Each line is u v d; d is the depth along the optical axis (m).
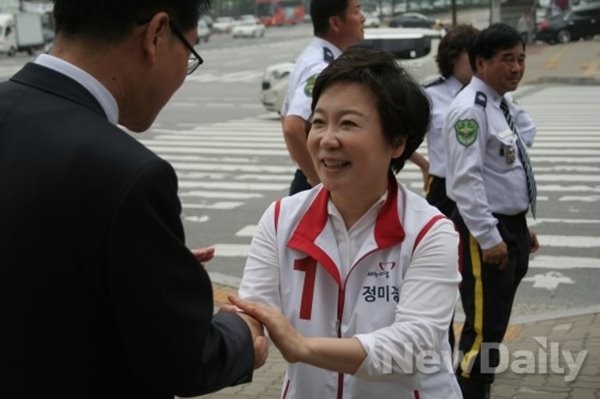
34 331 1.74
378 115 2.24
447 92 5.18
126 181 1.69
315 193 2.40
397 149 2.32
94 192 1.69
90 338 1.75
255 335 2.04
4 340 1.75
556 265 7.59
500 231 4.23
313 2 4.92
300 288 2.33
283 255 2.36
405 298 2.25
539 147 13.72
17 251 1.73
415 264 2.27
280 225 2.38
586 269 7.46
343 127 2.24
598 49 34.44
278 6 72.69
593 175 11.46
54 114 1.79
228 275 7.58
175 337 1.72
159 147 15.05
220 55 43.56
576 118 17.23
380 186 2.30
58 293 1.72
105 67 1.86
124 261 1.67
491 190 4.23
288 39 57.59
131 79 1.89
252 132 16.70
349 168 2.25
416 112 2.29
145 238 1.68
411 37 17.61
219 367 1.86
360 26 4.93
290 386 2.39
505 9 36.38
